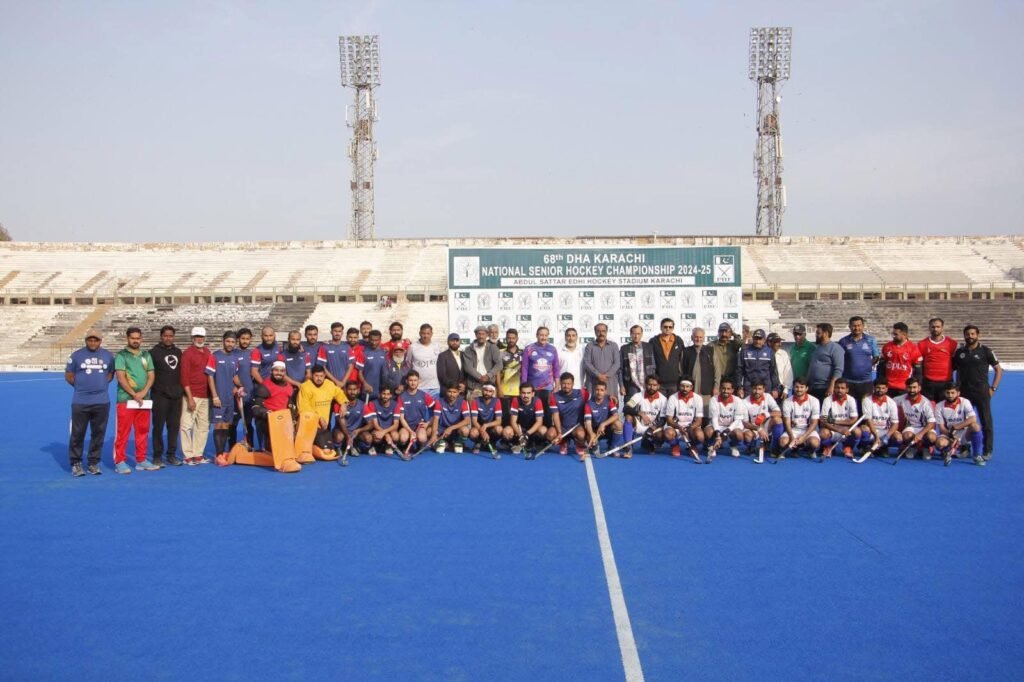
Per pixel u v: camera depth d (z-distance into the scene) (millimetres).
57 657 4684
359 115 50594
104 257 47906
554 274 15852
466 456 11836
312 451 11305
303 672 4477
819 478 9969
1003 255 45438
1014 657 4668
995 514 8031
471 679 4387
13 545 6965
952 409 11094
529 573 6156
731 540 7070
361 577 6066
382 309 41375
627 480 9891
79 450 10281
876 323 38594
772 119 48219
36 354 38188
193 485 9664
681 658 4645
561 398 11711
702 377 11969
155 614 5332
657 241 47469
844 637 4938
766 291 42031
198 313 41562
